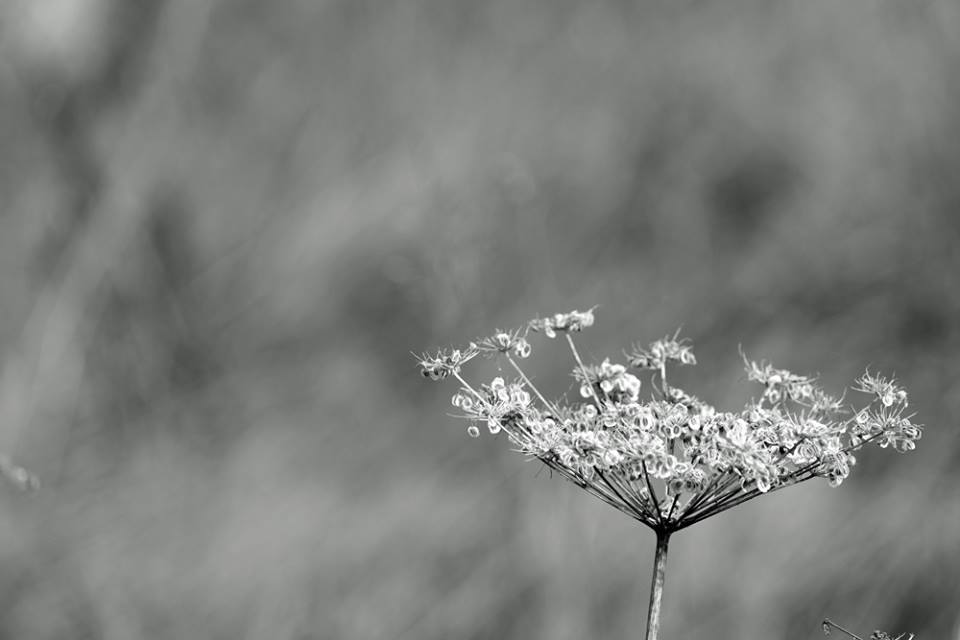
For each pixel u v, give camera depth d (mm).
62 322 11906
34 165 13531
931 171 11562
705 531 8234
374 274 12203
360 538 8539
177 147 14797
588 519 8289
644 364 2977
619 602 7770
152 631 7965
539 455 2676
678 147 13477
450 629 7656
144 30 15320
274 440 10609
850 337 9859
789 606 7406
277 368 12125
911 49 13047
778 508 8320
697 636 7426
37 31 14203
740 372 9648
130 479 10008
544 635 7477
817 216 11766
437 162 13672
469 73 15680
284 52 16516
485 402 2742
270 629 7871
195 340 12648
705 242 12000
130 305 12602
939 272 10078
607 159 13625
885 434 2645
